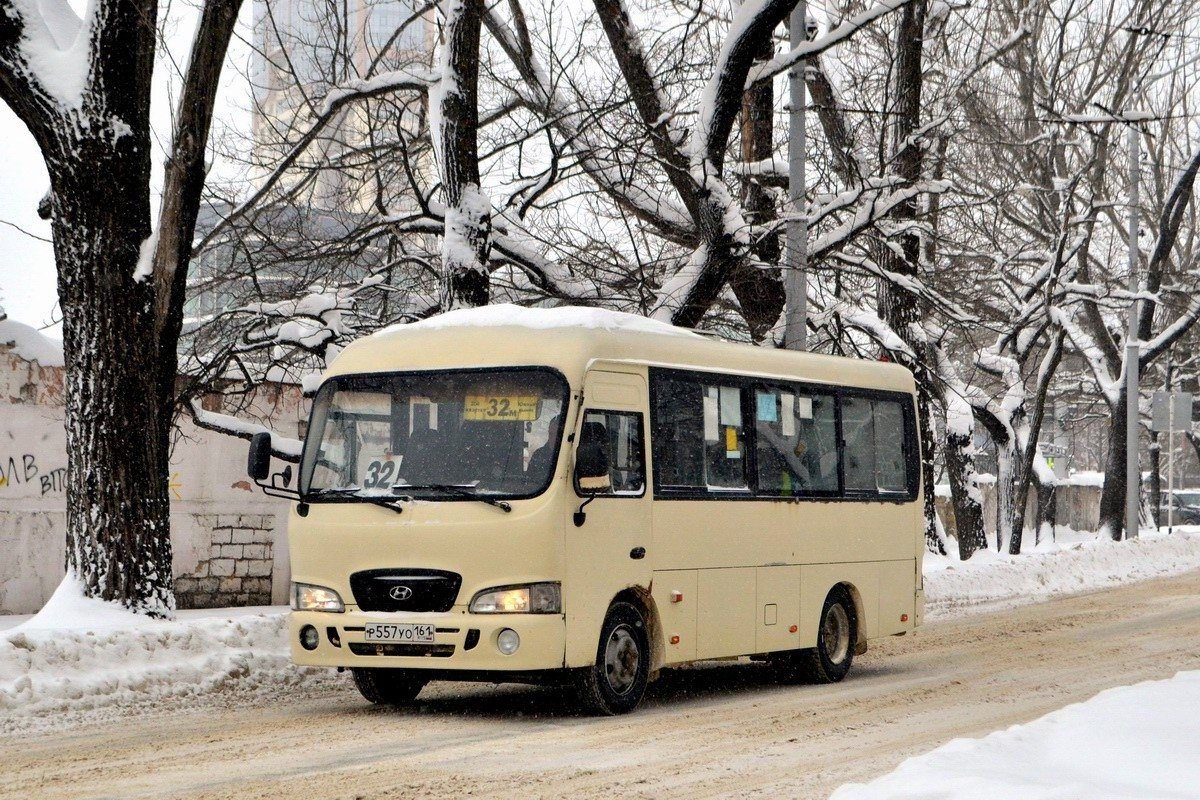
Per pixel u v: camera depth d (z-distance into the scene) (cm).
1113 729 954
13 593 1870
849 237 2105
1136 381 3956
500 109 2083
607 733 1080
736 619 1340
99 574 1464
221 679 1333
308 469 1202
